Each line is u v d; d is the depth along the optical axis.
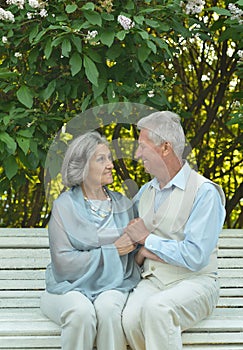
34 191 5.98
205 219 3.50
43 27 4.77
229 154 6.22
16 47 4.98
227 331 3.58
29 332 3.52
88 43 4.79
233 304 4.01
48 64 4.85
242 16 4.92
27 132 4.73
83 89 5.01
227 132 6.34
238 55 5.20
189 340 3.53
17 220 6.05
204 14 6.00
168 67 6.07
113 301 3.41
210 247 3.50
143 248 3.62
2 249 4.39
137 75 4.99
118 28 4.76
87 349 3.33
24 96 4.73
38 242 4.45
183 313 3.43
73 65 4.58
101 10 4.59
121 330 3.39
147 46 4.73
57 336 3.52
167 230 3.56
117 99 4.75
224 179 6.35
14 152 4.62
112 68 4.93
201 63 6.20
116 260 3.57
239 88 6.25
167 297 3.39
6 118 4.69
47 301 3.62
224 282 4.26
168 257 3.50
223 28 5.98
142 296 3.51
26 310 3.92
